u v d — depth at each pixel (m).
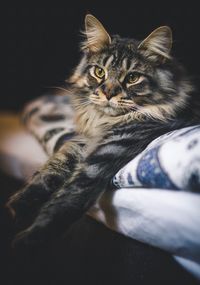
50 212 0.35
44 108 0.66
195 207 0.28
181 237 0.29
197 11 0.72
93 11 0.79
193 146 0.30
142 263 0.32
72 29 0.84
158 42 0.44
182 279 0.29
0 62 0.89
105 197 0.38
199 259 0.28
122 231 0.36
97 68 0.44
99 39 0.45
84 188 0.37
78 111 0.48
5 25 0.87
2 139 0.65
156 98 0.44
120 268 0.31
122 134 0.41
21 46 0.88
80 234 0.37
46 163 0.43
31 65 0.88
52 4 0.84
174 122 0.43
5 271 0.32
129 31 0.77
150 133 0.41
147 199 0.32
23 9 0.85
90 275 0.31
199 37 0.72
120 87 0.43
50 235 0.35
